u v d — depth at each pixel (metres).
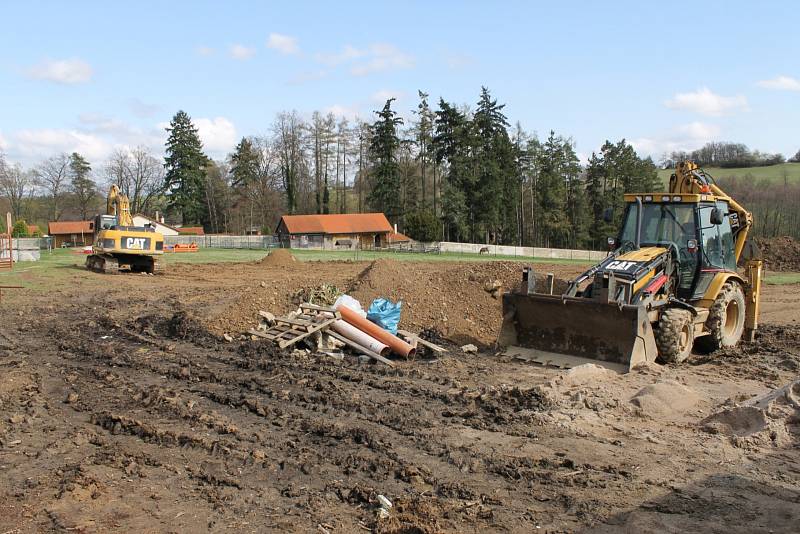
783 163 83.06
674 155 87.00
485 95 71.12
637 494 5.88
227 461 6.78
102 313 18.02
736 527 5.21
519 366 11.09
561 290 14.52
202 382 10.16
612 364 10.48
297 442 7.34
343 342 12.36
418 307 14.25
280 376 10.34
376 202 77.56
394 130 74.62
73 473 6.45
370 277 15.12
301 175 86.69
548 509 5.63
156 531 5.29
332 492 6.03
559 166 76.38
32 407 8.77
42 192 89.81
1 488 6.14
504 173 71.81
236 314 14.16
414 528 5.24
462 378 10.28
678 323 10.67
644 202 12.26
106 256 30.36
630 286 10.51
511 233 75.00
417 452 7.01
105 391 9.60
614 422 7.92
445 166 72.56
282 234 69.00
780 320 17.33
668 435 7.43
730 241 12.73
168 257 44.88
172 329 14.09
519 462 6.64
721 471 6.38
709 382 9.75
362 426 7.86
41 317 17.17
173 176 83.88
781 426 7.30
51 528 5.35
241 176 85.31
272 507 5.73
